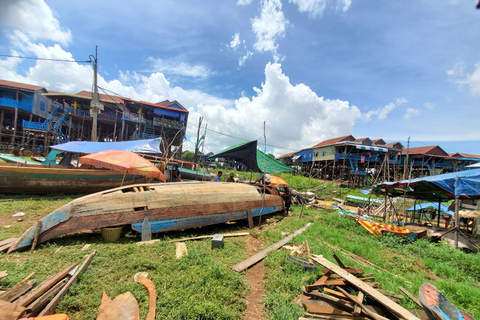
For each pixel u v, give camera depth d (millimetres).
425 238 9609
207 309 3508
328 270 4676
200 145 15875
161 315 3314
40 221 5367
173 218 7016
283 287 4543
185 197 7449
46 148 28578
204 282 4363
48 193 11125
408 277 5555
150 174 8586
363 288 3670
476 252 8320
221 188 8820
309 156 44750
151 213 6652
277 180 14070
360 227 10742
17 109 29578
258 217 10914
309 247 6738
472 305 4301
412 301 4109
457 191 8734
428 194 12805
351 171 32906
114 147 15047
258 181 13414
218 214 8148
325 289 4098
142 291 3861
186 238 6926
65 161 15109
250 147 12828
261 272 5332
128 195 6582
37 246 5305
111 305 3471
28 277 3904
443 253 7371
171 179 15922
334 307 3744
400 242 8680
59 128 29703
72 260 4781
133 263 4766
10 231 6152
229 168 36969
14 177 10031
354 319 3416
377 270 5855
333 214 13461
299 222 10945
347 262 5766
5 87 29297
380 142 38094
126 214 6344
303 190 25547
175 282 4223
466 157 39344
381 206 16875
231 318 3500
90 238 6098
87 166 13219
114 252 5289
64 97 30703
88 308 3406
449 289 4930
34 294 3150
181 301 3672
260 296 4367
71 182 11453
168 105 35844
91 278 4156
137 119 31625
